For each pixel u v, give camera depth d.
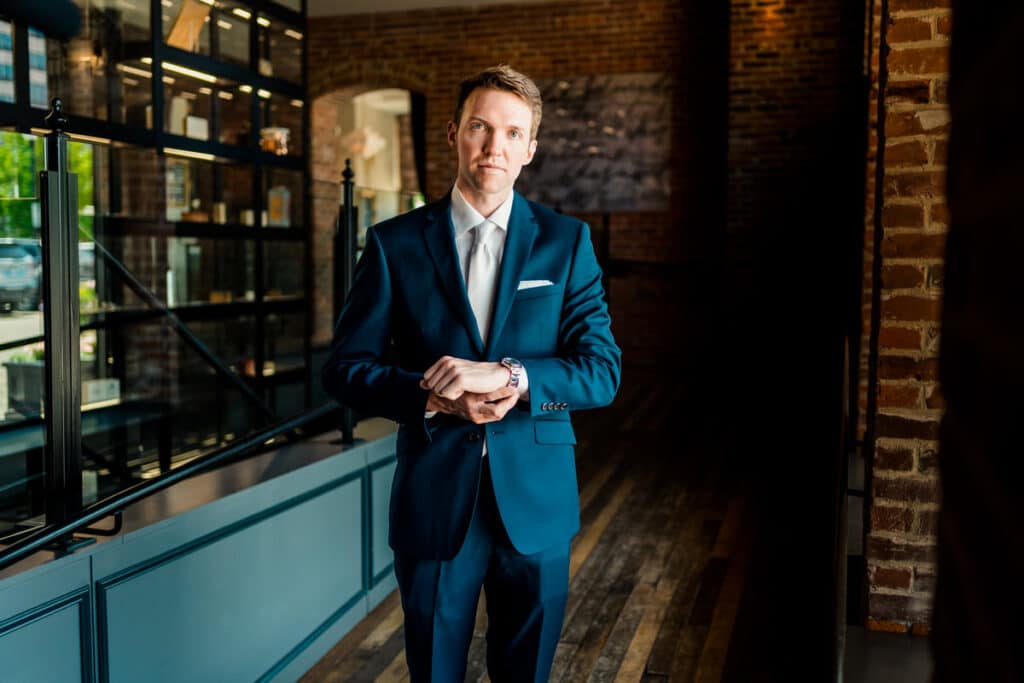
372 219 4.80
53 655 1.86
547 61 9.34
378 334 1.80
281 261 4.98
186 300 4.57
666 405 7.35
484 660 2.96
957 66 0.62
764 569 3.79
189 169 4.57
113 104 4.80
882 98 2.60
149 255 4.32
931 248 2.61
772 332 8.34
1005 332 0.47
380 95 13.41
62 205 2.06
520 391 1.64
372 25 9.86
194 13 5.36
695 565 3.85
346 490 3.07
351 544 3.12
